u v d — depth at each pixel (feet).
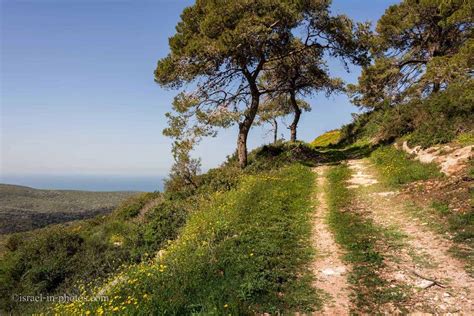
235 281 25.08
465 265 26.07
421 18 94.63
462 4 86.33
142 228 58.54
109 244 63.98
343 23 78.74
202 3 78.07
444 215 35.63
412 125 72.54
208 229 39.29
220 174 75.31
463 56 72.02
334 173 63.93
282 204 46.60
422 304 21.99
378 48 101.86
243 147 81.76
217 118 72.02
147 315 21.76
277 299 23.41
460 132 56.80
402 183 50.03
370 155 75.51
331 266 28.53
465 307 21.17
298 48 85.20
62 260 57.72
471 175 41.63
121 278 34.12
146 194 102.78
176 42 77.61
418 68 97.86
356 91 105.29
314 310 22.36
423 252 29.25
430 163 52.21
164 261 32.73
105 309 24.48
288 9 69.46
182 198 69.00
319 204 47.26
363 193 49.34
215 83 81.41
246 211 44.39
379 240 32.94
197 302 22.66
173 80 78.95
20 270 57.98
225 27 71.97
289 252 31.24
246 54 76.38
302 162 78.74
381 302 22.67
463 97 61.52
